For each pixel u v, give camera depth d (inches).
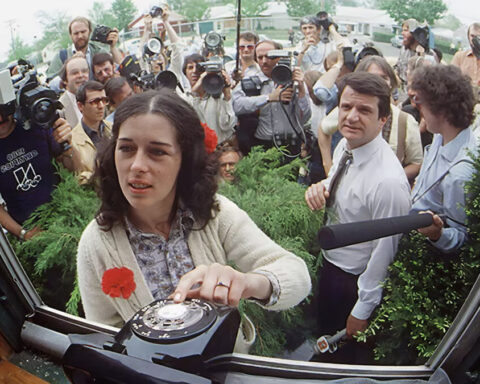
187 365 21.1
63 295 69.1
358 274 60.7
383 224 27.8
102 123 75.5
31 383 31.5
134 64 84.9
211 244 36.8
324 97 73.6
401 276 54.1
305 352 62.0
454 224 53.5
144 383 19.3
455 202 52.6
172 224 36.7
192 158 34.0
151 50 84.8
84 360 20.8
